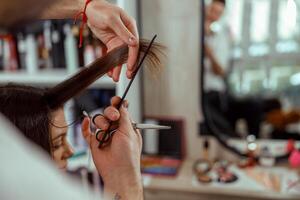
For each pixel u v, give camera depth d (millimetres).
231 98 1293
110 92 1372
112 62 518
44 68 1399
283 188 1166
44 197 265
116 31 560
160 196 1248
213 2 1223
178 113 1361
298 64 1215
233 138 1324
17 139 292
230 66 1266
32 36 1362
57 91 494
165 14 1288
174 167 1308
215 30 1244
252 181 1216
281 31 1201
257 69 1250
